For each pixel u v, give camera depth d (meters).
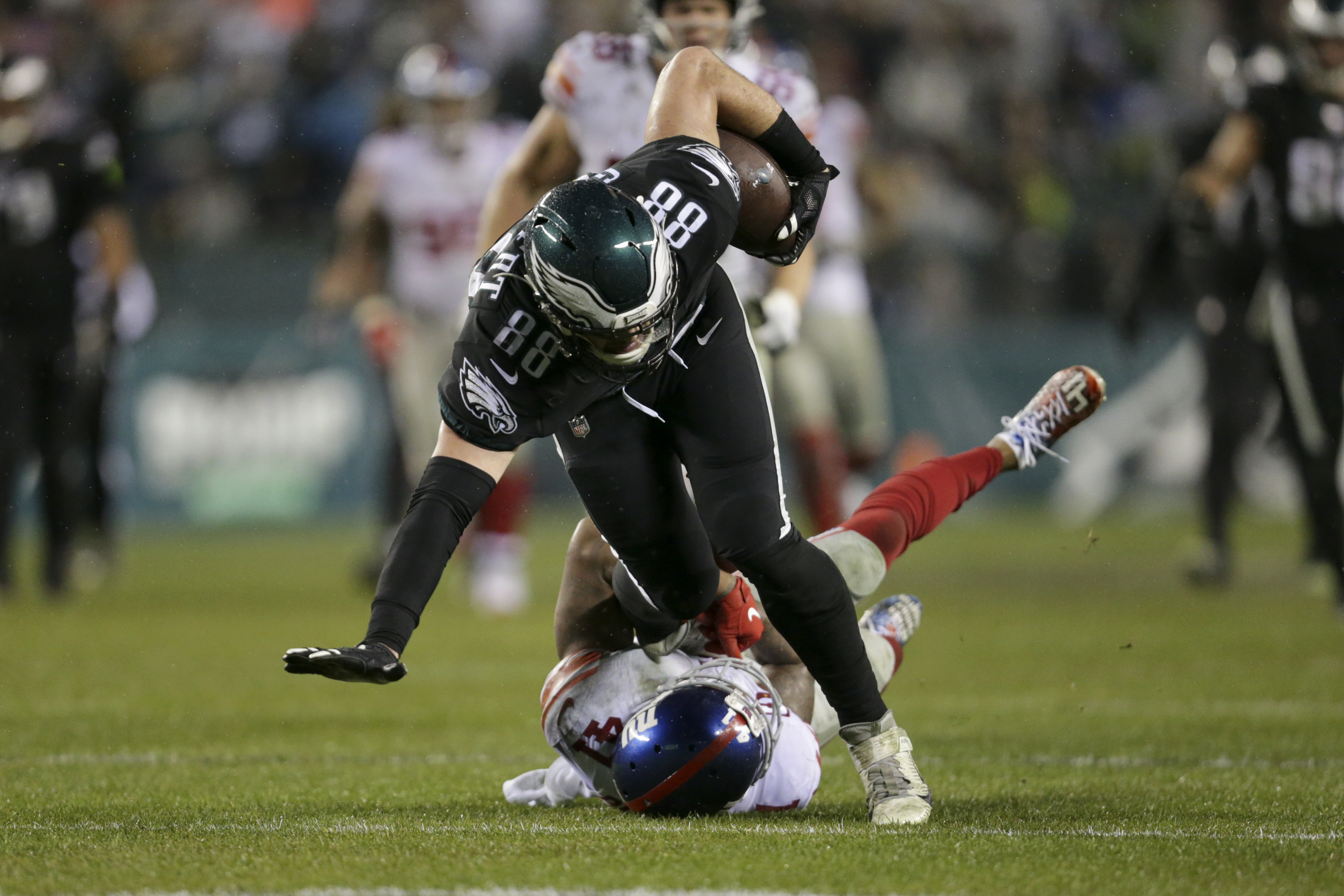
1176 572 38.59
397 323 32.19
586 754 11.72
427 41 55.38
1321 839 10.52
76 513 33.81
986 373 54.03
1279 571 38.09
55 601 32.97
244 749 15.74
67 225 32.12
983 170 56.75
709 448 10.85
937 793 12.86
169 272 53.56
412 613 9.95
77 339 32.78
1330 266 26.59
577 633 12.11
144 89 55.53
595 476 11.14
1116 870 9.44
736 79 11.34
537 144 16.94
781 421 29.39
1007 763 14.73
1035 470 56.56
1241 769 14.20
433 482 10.30
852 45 57.28
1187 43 60.53
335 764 14.75
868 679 11.41
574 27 56.41
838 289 30.70
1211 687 20.45
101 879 9.22
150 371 53.25
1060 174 57.84
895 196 52.66
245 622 28.69
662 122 11.05
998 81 58.59
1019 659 23.69
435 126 31.30
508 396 10.09
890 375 53.09
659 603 11.56
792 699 12.36
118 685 20.81
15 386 32.22
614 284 9.55
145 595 34.16
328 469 53.75
